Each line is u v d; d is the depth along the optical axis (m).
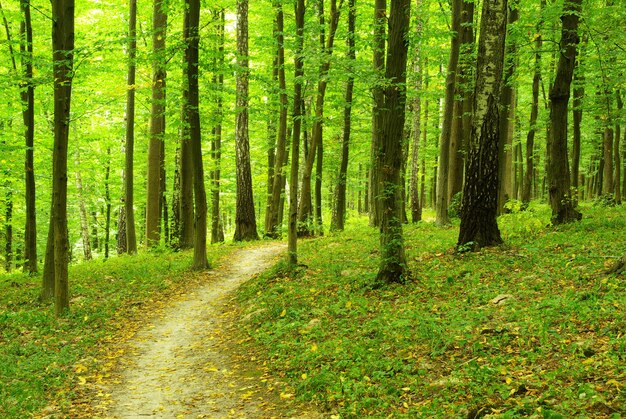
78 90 22.23
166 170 29.91
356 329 9.23
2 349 9.68
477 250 12.55
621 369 5.67
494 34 12.03
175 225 24.69
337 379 7.33
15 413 7.02
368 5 18.08
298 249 19.16
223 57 15.65
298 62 16.19
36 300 13.62
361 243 17.77
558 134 14.43
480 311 8.62
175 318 12.45
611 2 16.91
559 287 9.05
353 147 27.06
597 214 17.19
